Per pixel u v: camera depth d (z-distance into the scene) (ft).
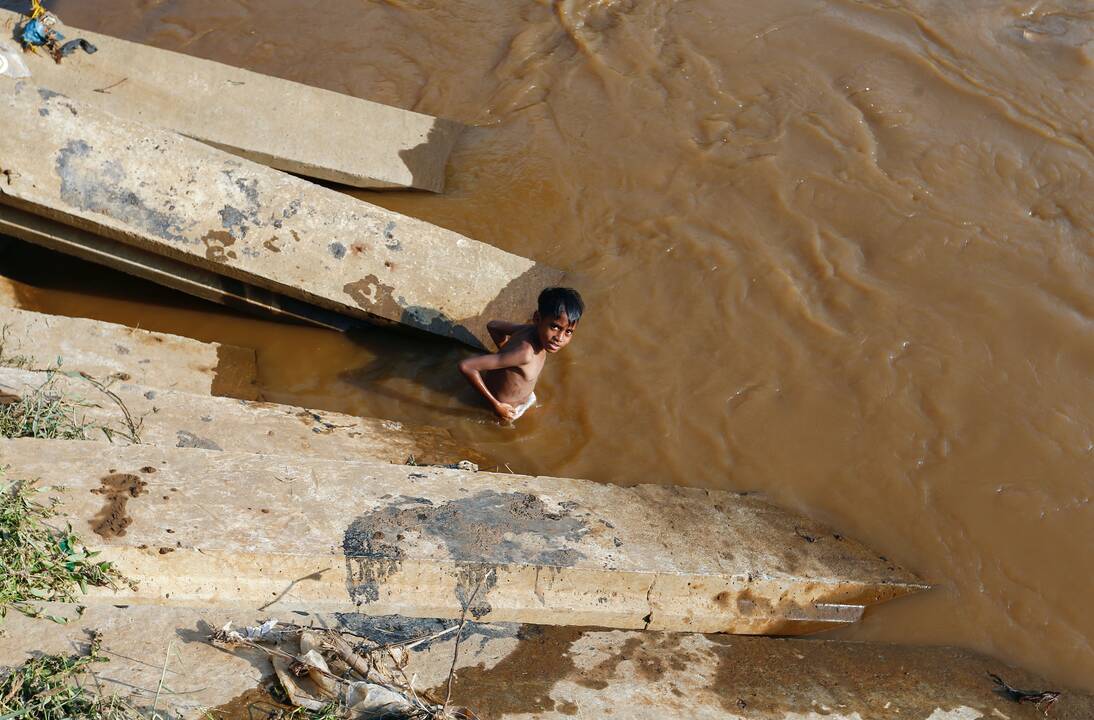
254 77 25.17
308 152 24.43
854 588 15.75
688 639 14.15
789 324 21.65
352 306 19.90
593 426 19.47
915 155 26.53
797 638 15.11
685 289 22.49
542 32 31.68
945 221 24.36
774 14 32.22
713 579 14.97
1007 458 18.69
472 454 18.57
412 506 14.70
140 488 13.50
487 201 24.84
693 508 16.75
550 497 15.87
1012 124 27.68
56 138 18.65
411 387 20.02
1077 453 18.79
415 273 20.49
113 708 10.43
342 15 32.68
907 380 20.25
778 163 26.07
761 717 12.91
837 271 22.97
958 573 16.63
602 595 14.60
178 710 10.84
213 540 13.03
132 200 18.97
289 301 20.45
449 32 31.83
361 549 13.58
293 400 19.40
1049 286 22.52
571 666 13.04
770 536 16.48
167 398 17.12
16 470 13.15
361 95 28.78
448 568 13.85
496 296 21.06
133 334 19.08
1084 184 25.68
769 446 18.99
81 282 21.21
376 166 24.81
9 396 15.29
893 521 17.48
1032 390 20.10
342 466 15.19
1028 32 31.45
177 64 24.64
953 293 22.38
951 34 31.19
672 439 19.13
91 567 12.30
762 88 29.01
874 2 32.78
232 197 19.63
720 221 24.31
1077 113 28.22
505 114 28.17
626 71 29.78
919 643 15.58
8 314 18.22
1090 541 17.26
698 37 31.24
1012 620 15.98
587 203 24.89
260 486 14.24
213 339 20.54
